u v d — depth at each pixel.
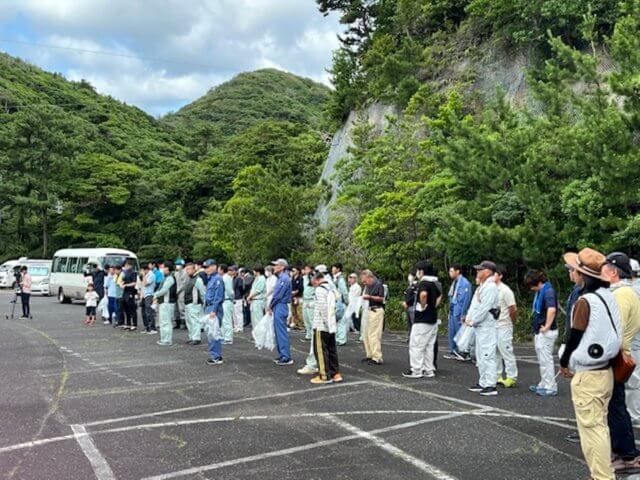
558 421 6.85
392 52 28.62
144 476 5.05
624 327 5.43
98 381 9.33
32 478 4.98
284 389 8.73
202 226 43.16
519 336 14.80
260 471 5.18
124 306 17.02
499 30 23.92
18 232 51.94
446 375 9.88
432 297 9.73
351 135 25.81
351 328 17.31
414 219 17.80
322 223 28.38
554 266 13.91
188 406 7.65
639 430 6.46
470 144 15.06
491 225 13.84
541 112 20.34
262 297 14.51
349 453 5.68
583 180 13.20
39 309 25.67
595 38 19.81
